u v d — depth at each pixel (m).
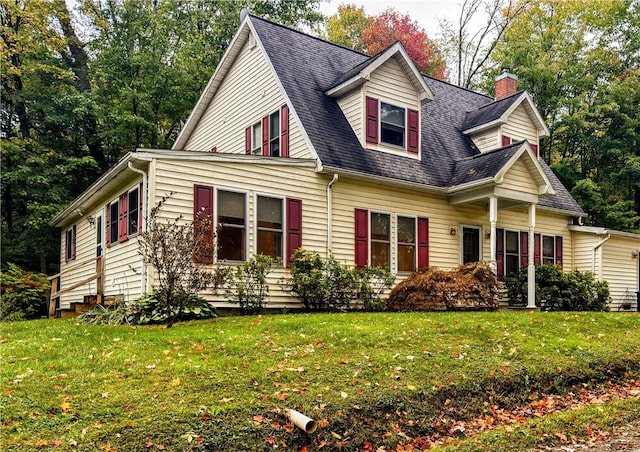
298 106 12.99
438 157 15.25
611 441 5.18
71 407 4.60
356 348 6.98
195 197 10.48
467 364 6.69
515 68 27.02
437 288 11.88
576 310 15.46
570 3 27.31
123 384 5.18
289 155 13.06
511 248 16.30
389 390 5.61
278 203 11.70
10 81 21.36
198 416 4.56
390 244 13.42
